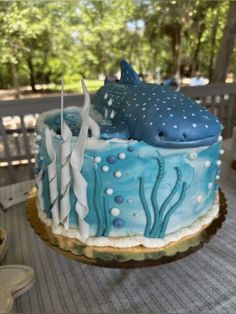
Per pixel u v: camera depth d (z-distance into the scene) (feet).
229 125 3.20
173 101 1.05
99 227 1.06
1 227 1.32
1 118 2.41
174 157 0.99
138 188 1.00
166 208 1.04
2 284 0.95
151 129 0.95
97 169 0.99
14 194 1.56
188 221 1.11
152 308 0.91
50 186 1.07
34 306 0.93
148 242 1.04
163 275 1.04
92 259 0.99
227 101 3.22
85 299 0.95
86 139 0.96
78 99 2.45
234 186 1.61
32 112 2.37
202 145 0.98
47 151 1.05
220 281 1.01
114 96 1.22
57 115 1.28
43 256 1.14
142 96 1.10
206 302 0.93
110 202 1.02
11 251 1.18
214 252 1.14
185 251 1.02
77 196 1.01
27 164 2.95
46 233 1.12
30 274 1.00
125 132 1.04
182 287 0.99
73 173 0.98
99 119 1.18
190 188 1.05
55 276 1.05
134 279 1.03
